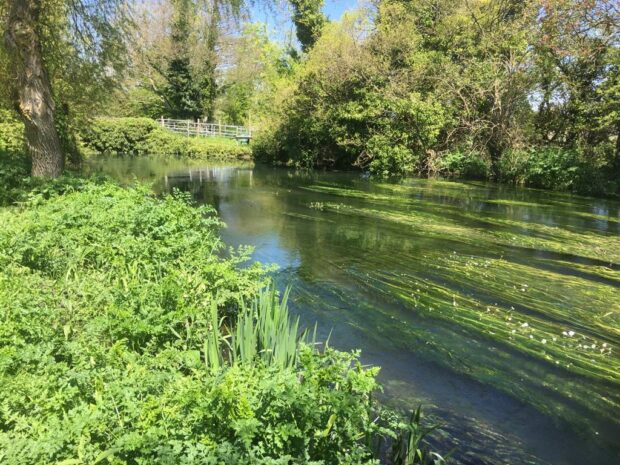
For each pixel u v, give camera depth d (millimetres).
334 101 21031
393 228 9352
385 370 4090
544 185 15438
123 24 11336
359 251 7648
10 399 2443
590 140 16625
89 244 5270
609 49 14336
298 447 2162
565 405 3609
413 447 2783
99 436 2281
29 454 2043
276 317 3908
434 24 20594
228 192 14750
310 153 23641
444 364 4180
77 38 11375
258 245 8094
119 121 32156
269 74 36875
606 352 4293
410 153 19203
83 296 4152
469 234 8617
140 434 2186
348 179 18297
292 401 2188
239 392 2234
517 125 17500
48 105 9500
